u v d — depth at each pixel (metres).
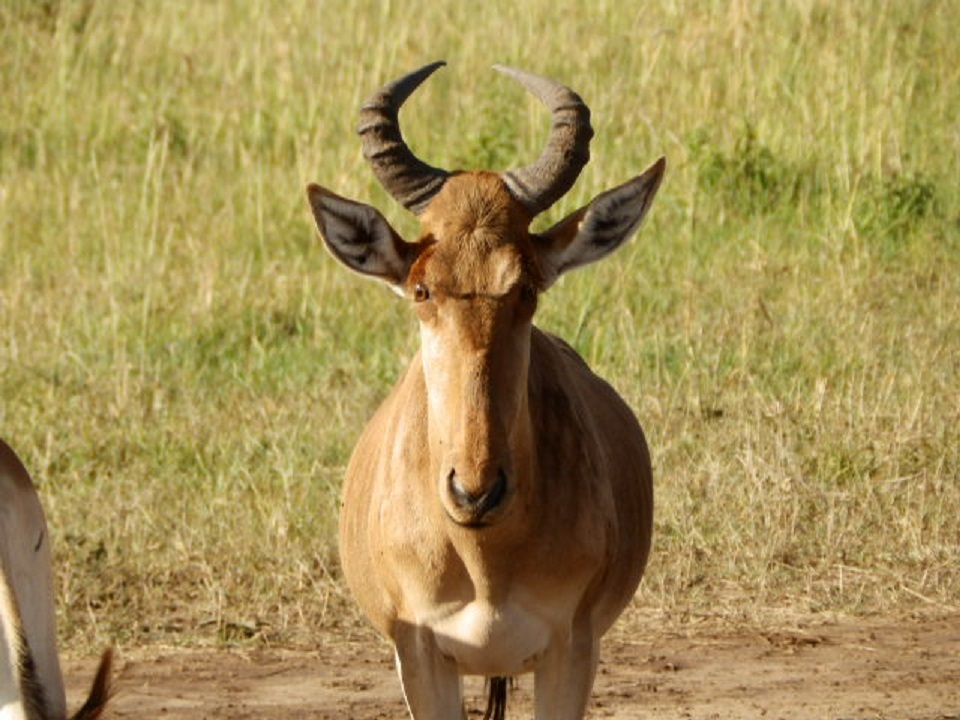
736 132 56.19
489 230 20.47
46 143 60.47
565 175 21.27
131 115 61.41
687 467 36.78
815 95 58.16
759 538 34.25
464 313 20.03
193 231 52.56
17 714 20.95
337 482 36.84
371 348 44.56
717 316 44.88
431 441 20.58
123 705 28.27
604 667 29.66
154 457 38.53
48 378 42.25
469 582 21.05
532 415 21.20
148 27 67.69
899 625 31.36
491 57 63.16
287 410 40.56
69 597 32.31
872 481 36.38
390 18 66.88
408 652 21.81
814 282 47.53
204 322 45.88
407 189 21.45
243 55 64.62
